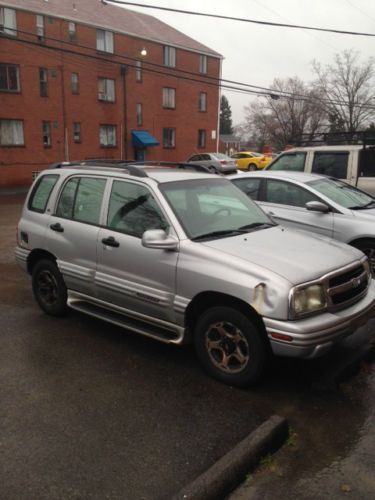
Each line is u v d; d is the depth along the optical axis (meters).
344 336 3.73
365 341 4.65
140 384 3.94
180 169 5.25
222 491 2.66
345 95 50.28
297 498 2.66
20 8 25.92
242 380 3.79
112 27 30.14
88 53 29.28
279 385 3.90
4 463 2.93
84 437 3.20
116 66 30.86
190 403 3.64
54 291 5.42
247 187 7.36
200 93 36.38
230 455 2.85
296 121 54.34
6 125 26.39
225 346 3.87
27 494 2.66
